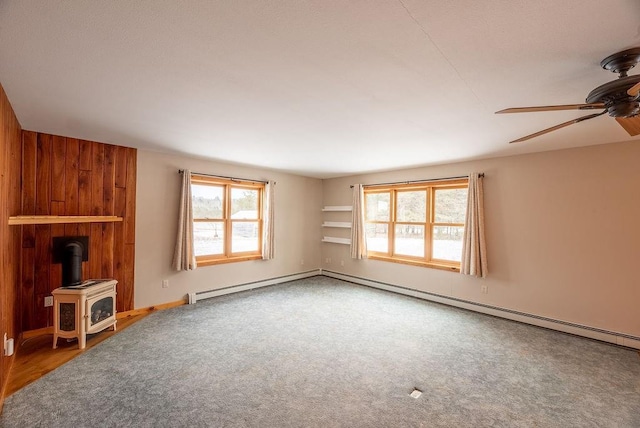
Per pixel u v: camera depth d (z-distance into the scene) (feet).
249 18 4.32
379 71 5.94
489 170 14.29
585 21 4.29
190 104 7.84
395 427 6.61
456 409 7.26
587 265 11.68
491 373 8.95
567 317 12.07
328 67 5.80
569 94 6.96
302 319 13.37
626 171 10.93
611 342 11.08
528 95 7.03
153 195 14.17
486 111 8.10
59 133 11.08
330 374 8.79
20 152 10.41
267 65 5.75
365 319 13.44
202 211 16.29
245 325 12.57
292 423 6.68
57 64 5.76
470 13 4.16
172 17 4.30
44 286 11.27
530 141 11.07
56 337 10.18
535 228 12.91
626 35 4.60
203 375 8.64
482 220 14.11
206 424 6.61
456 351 10.38
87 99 7.57
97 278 12.46
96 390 7.83
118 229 13.08
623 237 10.98
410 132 10.14
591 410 7.27
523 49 5.08
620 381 8.55
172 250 14.84
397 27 4.51
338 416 6.95
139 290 13.76
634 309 10.73
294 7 4.06
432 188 16.79
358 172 19.47
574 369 9.21
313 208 22.24
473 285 14.73
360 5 4.01
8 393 7.66
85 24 4.47
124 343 10.69
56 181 11.44
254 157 14.97
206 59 5.54
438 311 14.62
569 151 12.10
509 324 12.97
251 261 18.35
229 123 9.45
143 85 6.70
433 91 6.87
